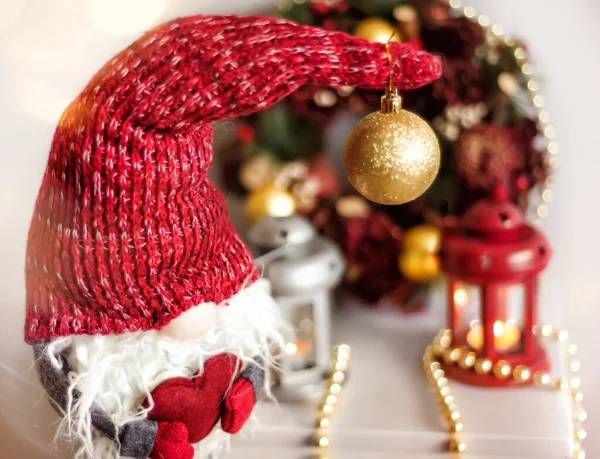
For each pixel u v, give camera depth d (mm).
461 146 588
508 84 577
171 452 407
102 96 377
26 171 599
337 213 626
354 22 574
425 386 574
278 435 531
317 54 370
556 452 517
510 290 669
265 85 368
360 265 633
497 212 544
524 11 615
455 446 521
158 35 384
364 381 581
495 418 535
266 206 593
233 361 435
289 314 586
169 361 416
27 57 590
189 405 416
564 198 651
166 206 382
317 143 627
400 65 376
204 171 396
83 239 377
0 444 521
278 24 380
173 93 369
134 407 412
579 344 666
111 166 372
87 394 395
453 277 557
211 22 383
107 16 591
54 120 596
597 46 614
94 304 384
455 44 573
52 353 395
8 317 577
